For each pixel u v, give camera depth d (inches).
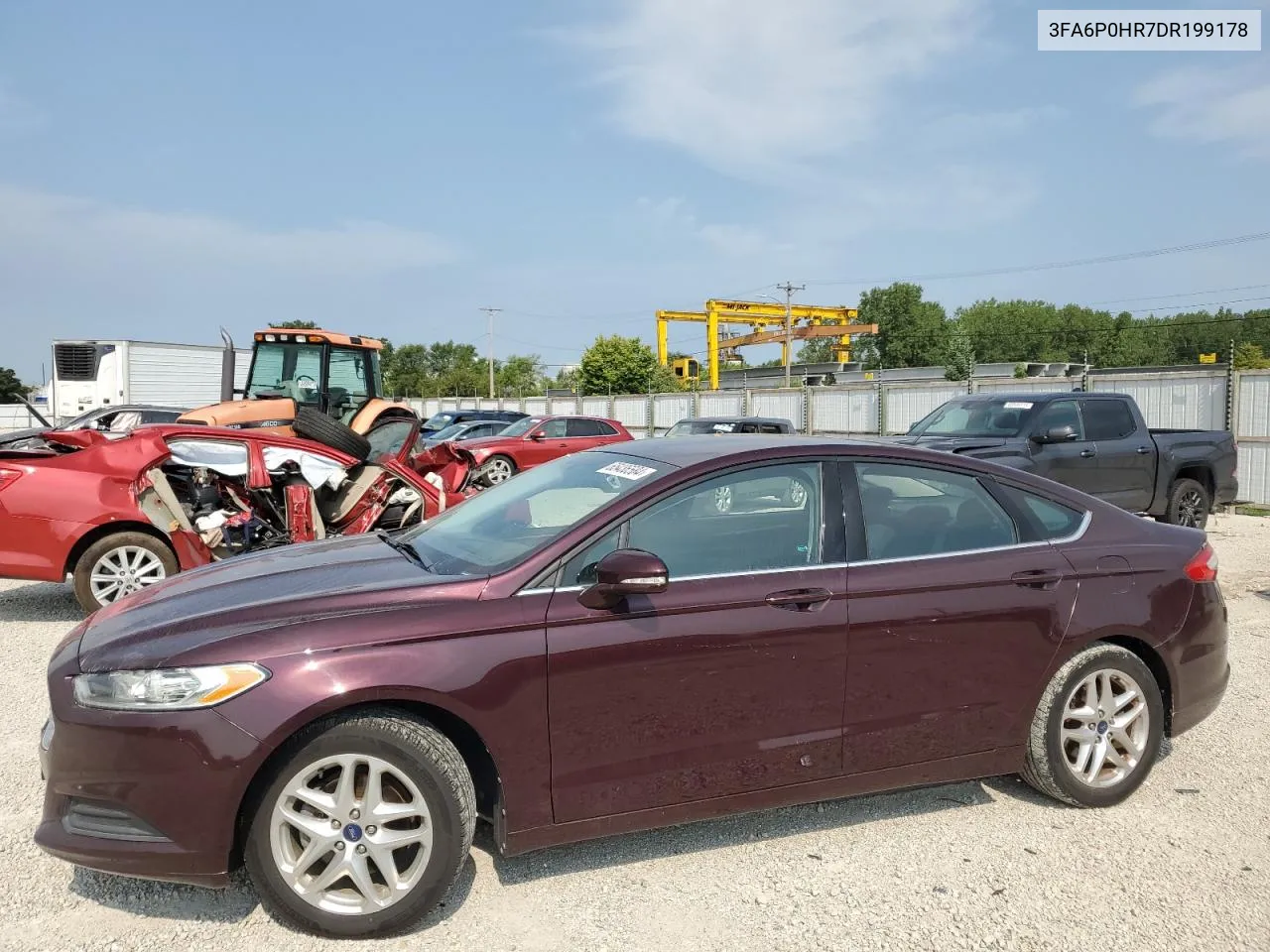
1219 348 4899.1
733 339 3026.6
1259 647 245.6
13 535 257.0
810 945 113.3
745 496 136.0
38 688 209.3
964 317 5339.6
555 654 118.4
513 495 155.9
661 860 134.3
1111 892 125.4
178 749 107.0
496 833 122.7
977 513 148.3
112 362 962.1
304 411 311.3
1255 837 141.3
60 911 119.3
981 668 141.0
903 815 149.2
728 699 127.2
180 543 266.1
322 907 113.0
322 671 110.0
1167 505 428.5
